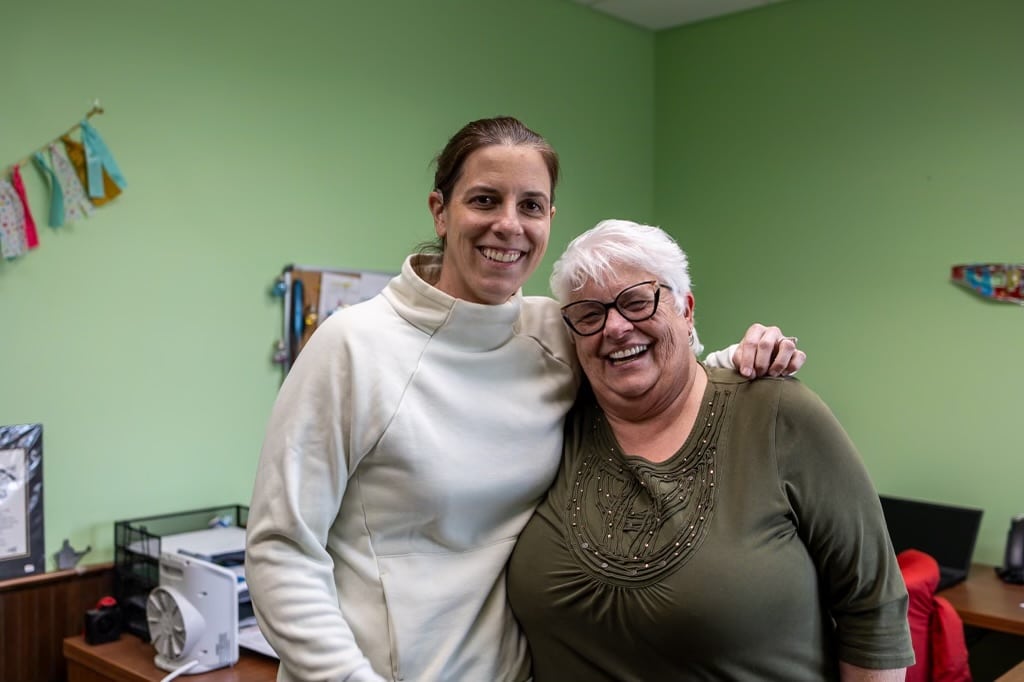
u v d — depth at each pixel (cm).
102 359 238
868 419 341
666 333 135
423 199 310
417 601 131
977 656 320
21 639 225
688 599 124
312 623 123
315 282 280
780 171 363
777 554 127
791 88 359
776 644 127
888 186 335
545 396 144
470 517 135
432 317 133
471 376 137
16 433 224
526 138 132
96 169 234
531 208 132
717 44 380
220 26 258
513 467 138
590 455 142
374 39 295
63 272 231
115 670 212
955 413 320
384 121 298
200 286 256
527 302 152
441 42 314
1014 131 305
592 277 135
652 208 403
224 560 225
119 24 239
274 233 271
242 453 267
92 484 238
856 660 133
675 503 130
